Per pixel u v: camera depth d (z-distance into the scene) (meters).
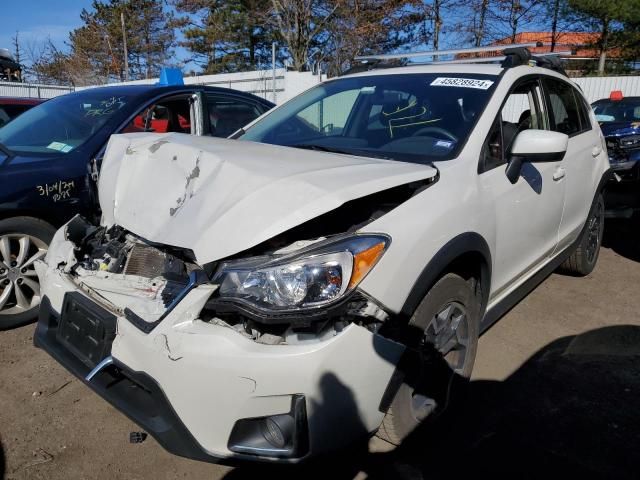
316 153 2.60
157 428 2.01
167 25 35.53
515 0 21.83
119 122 4.27
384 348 2.02
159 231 2.26
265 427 1.96
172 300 2.11
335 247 1.96
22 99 7.79
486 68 3.34
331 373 1.89
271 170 2.22
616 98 10.88
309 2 22.02
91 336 2.27
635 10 18.95
